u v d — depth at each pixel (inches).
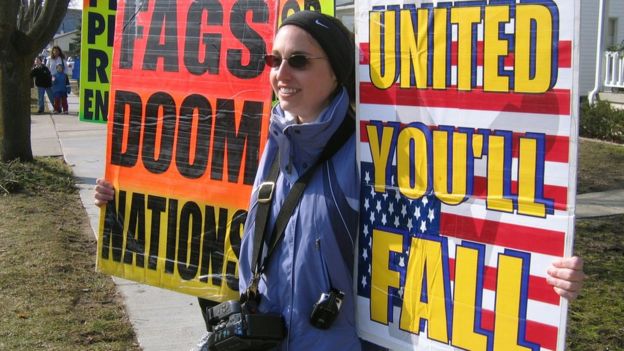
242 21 112.3
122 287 202.1
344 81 90.5
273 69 90.9
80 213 294.7
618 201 299.9
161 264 121.8
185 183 119.1
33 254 227.9
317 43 86.8
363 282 90.0
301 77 87.4
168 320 177.9
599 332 161.0
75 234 259.0
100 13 169.5
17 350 156.8
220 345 88.3
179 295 196.2
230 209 114.7
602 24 507.5
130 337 167.5
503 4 77.4
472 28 80.0
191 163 118.5
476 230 80.7
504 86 77.9
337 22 90.2
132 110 124.7
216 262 116.3
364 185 89.7
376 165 88.6
